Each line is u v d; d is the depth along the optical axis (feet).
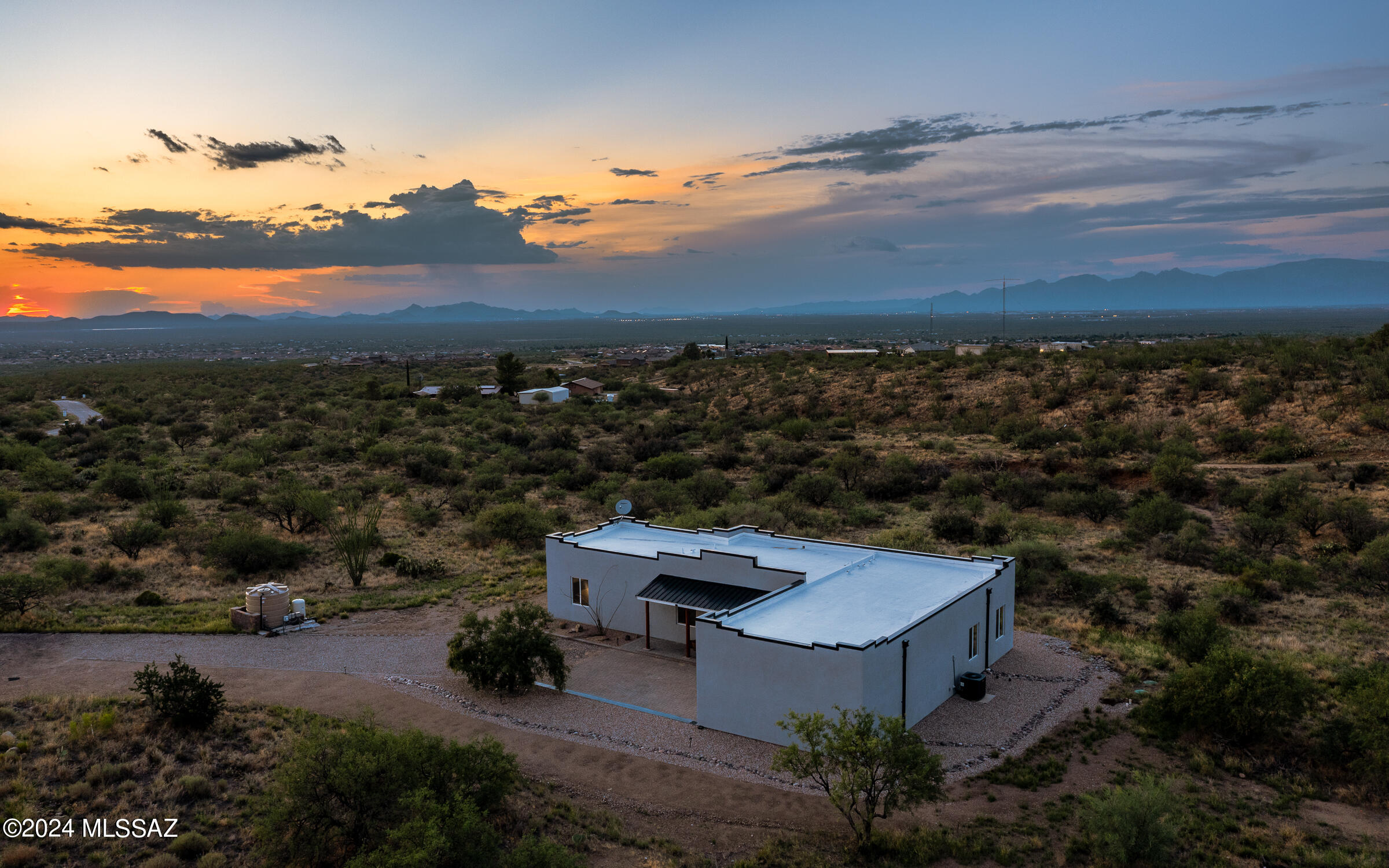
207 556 125.08
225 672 79.36
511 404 354.13
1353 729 64.90
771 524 142.61
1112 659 86.53
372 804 48.62
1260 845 52.42
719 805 58.44
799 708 66.69
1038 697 77.41
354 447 245.45
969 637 80.79
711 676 70.95
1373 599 105.09
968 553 125.80
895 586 84.33
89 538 136.77
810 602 79.36
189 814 52.08
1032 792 60.23
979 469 195.72
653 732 70.49
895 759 52.24
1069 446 199.62
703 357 547.49
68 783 53.78
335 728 67.51
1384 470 159.74
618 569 95.71
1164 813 51.90
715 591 87.71
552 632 96.99
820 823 56.13
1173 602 102.99
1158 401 232.32
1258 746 66.23
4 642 84.53
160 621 95.50
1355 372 212.64
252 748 61.93
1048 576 114.52
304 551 131.54
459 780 52.95
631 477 209.67
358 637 93.30
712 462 219.61
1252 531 130.21
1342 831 54.49
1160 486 167.73
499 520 144.97
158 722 63.26
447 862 45.39
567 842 52.54
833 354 423.64
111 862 46.44
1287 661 77.05
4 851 44.93
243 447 239.91
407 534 152.25
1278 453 178.70
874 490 181.16
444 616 102.22
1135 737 69.10
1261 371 240.32
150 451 236.02
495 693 78.13
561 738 68.95
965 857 51.60
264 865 46.96
